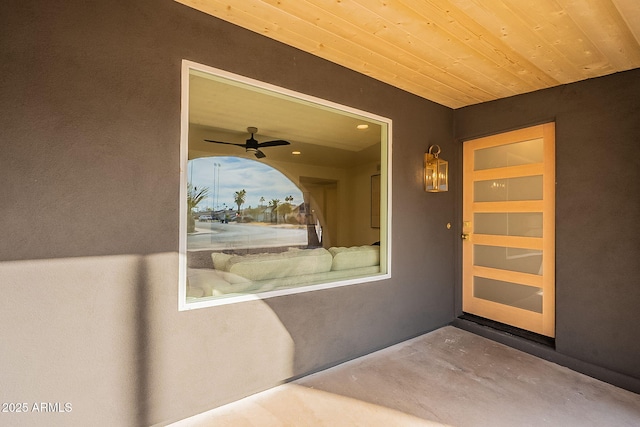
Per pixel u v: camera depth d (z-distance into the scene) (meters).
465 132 3.54
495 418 1.94
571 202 2.71
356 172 3.31
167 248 1.86
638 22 1.88
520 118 3.09
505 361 2.72
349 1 1.80
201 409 1.96
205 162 2.42
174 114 1.88
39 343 1.53
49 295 1.55
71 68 1.59
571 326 2.67
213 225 2.44
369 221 3.20
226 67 2.05
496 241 3.39
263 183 3.47
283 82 2.31
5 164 1.47
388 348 2.96
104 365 1.67
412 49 2.32
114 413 1.70
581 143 2.66
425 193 3.34
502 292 3.34
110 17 1.69
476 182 3.55
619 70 2.47
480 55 2.36
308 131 3.18
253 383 2.16
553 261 2.94
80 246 1.62
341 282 2.65
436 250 3.44
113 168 1.70
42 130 1.53
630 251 2.39
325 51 2.40
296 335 2.37
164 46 1.84
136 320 1.76
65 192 1.58
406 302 3.15
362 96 2.79
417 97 3.24
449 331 3.40
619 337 2.42
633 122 2.40
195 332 1.93
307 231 3.61
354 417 1.94
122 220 1.72
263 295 2.21
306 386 2.29
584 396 2.21
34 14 1.52
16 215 1.49
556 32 2.02
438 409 2.03
